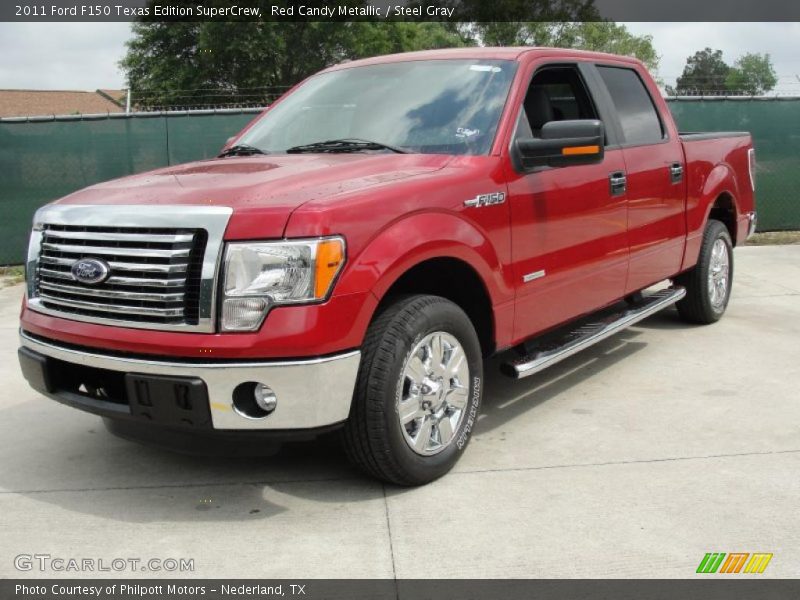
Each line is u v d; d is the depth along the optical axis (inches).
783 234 438.9
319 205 124.1
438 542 123.3
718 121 425.4
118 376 132.0
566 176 172.2
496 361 219.1
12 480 149.5
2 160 397.1
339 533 126.8
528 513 131.8
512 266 157.8
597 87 196.4
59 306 138.0
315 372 122.3
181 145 413.7
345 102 178.4
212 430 124.4
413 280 151.7
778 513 130.0
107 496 142.0
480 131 159.6
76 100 2237.9
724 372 205.9
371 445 132.9
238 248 121.6
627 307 217.9
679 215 222.4
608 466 149.6
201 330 122.7
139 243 127.9
